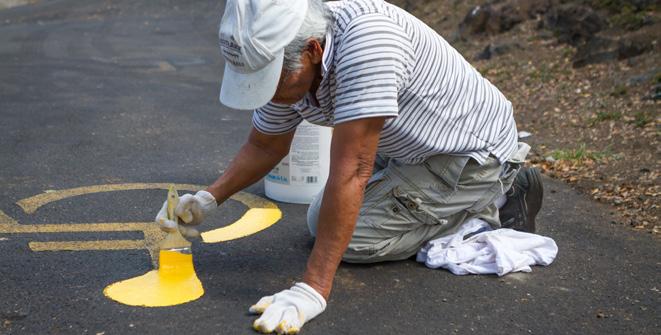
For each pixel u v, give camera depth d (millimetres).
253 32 2977
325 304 3262
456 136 3729
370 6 3264
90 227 4543
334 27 3232
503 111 3980
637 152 6293
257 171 3994
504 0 11234
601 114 7324
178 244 3699
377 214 3869
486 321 3410
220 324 3291
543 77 8898
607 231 4660
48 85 10055
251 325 3283
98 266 3928
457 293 3697
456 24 12008
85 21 18578
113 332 3209
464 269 3916
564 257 4215
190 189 5418
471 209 4059
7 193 5203
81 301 3498
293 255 4164
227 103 3119
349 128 3154
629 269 4059
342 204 3174
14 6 22922
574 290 3773
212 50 13797
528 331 3328
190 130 7426
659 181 5523
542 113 7836
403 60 3238
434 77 3525
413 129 3582
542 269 4031
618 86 7945
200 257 4090
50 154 6371
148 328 3250
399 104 3488
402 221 3887
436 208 3908
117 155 6387
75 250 4148
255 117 3904
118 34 16078
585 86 8297
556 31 9930
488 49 10219
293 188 5078
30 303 3469
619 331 3348
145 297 3541
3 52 13352
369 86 3123
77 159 6223
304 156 5023
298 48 3090
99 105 8688
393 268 3988
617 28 9047
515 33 10547
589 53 8914
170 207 3697
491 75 9453
